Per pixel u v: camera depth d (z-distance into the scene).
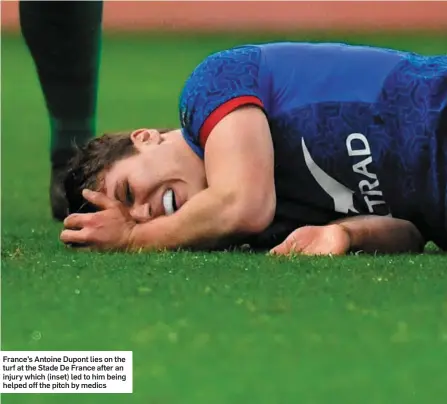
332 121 7.41
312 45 7.79
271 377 4.59
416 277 6.36
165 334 5.22
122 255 7.12
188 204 7.21
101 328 5.34
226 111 7.20
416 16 36.47
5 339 5.22
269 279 6.28
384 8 37.53
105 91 24.78
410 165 7.28
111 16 38.53
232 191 7.05
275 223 7.63
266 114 7.38
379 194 7.43
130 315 5.55
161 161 7.33
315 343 5.05
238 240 7.24
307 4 38.78
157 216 7.33
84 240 7.34
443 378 4.60
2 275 6.50
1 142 17.98
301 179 7.50
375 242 7.27
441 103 7.21
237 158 7.09
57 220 9.95
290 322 5.38
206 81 7.38
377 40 31.30
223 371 4.70
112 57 31.25
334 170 7.44
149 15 38.81
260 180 7.09
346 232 7.17
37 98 24.31
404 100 7.36
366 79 7.51
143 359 4.89
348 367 4.72
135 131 7.59
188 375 4.66
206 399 4.38
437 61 7.50
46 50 10.12
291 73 7.58
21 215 10.37
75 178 7.65
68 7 10.02
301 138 7.43
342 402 4.35
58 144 10.12
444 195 7.19
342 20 36.53
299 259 6.88
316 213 7.63
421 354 4.89
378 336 5.13
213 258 6.95
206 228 7.12
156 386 4.57
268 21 36.88
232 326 5.32
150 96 23.80
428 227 7.50
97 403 4.56
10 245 7.93
